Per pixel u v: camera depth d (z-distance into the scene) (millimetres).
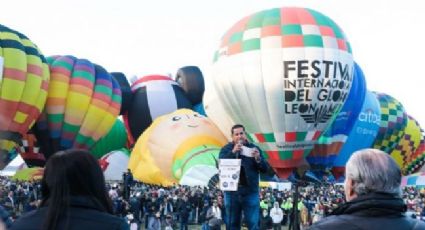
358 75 27984
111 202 2580
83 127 29609
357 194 2363
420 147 47938
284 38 21812
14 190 21703
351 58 22906
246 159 6055
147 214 19875
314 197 26312
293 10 22938
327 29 22359
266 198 22812
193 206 22031
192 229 19922
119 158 37531
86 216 2406
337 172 32438
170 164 30875
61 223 2367
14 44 24625
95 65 31594
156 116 38656
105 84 30641
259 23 22562
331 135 27109
